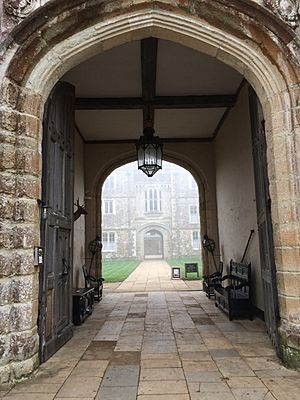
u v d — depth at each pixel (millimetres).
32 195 3348
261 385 2891
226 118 8062
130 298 8367
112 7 3480
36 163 3424
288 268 3334
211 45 3680
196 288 10273
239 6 3400
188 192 36656
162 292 9414
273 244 3742
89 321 5738
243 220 6824
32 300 3252
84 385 2967
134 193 36719
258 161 4484
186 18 3590
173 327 5176
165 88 6684
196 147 9945
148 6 3566
